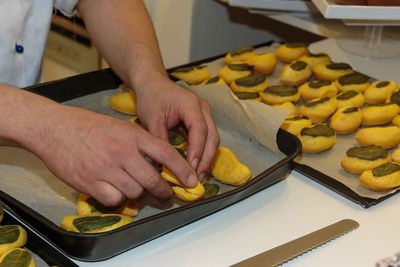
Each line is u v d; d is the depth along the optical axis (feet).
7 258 1.72
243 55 3.38
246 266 1.74
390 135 2.56
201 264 1.81
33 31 2.77
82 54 4.65
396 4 2.71
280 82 3.23
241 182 2.23
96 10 2.79
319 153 2.55
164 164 1.86
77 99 2.88
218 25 4.23
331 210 2.11
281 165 2.14
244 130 2.56
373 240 1.94
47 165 1.85
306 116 2.79
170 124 2.26
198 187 2.01
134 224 1.74
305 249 1.84
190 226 1.97
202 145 2.10
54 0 2.89
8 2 2.58
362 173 2.28
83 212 2.00
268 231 1.97
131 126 1.86
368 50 3.48
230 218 2.03
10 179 2.26
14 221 1.95
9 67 2.69
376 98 2.95
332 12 2.68
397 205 2.16
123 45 2.65
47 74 4.88
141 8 2.85
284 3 3.59
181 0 3.95
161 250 1.85
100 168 1.78
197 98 2.27
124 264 1.78
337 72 3.15
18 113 1.85
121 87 3.01
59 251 1.80
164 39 4.02
